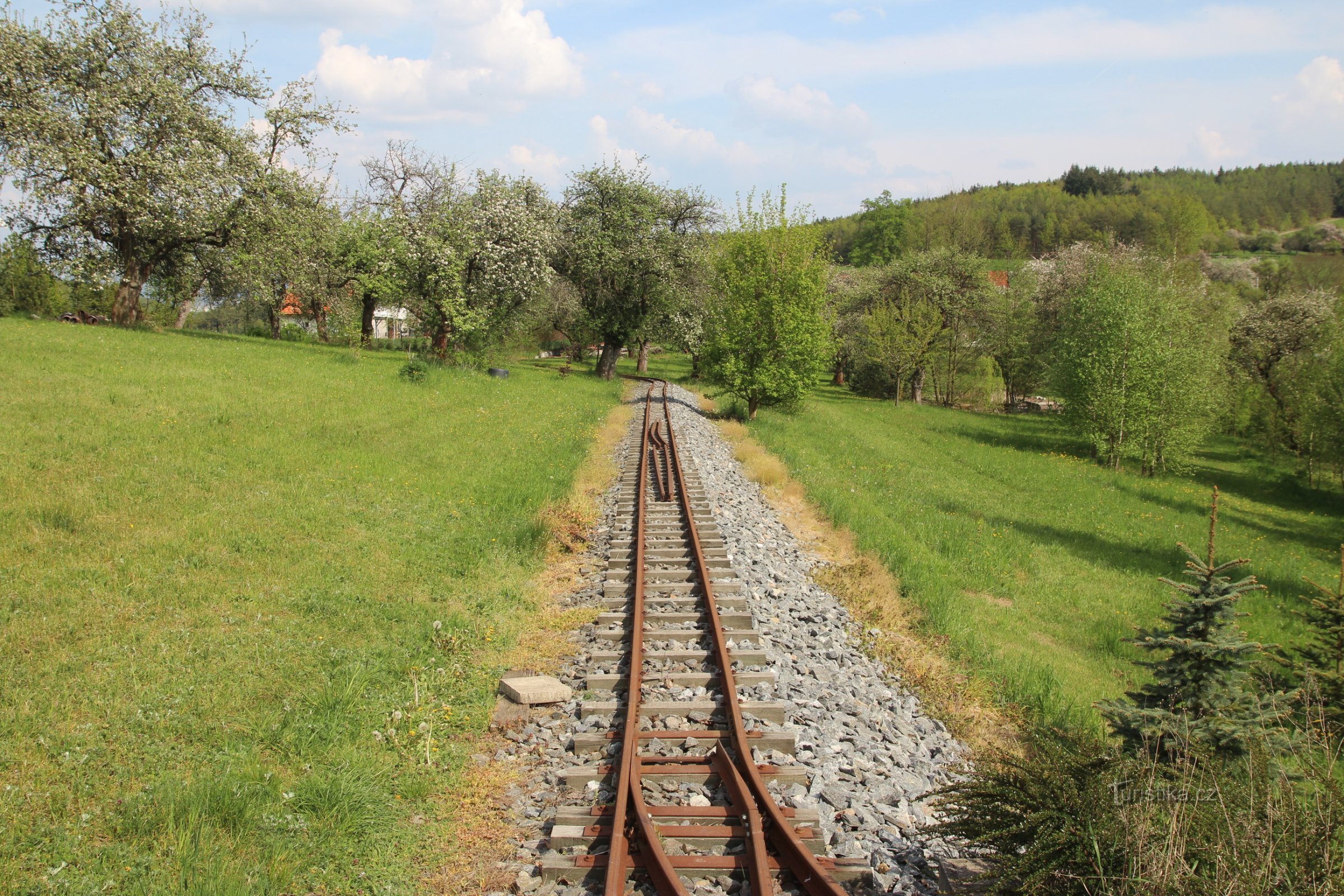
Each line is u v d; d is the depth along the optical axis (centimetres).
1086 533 2114
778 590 1116
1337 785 472
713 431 2688
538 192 4475
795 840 513
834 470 2342
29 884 448
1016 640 1237
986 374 5900
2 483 1077
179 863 480
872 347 5975
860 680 850
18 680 655
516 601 1029
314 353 3234
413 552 1131
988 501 2411
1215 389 3572
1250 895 407
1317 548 2320
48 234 2905
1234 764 589
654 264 4469
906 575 1310
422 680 774
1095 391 3500
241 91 3172
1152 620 1402
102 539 970
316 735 648
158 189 2861
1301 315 4491
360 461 1551
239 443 1516
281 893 476
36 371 1778
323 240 3584
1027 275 5966
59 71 2733
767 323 3047
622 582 1086
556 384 3734
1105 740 682
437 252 3403
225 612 843
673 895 463
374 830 549
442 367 3344
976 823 509
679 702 735
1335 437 3161
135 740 603
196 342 2842
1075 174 16150
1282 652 932
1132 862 438
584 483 1734
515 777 635
